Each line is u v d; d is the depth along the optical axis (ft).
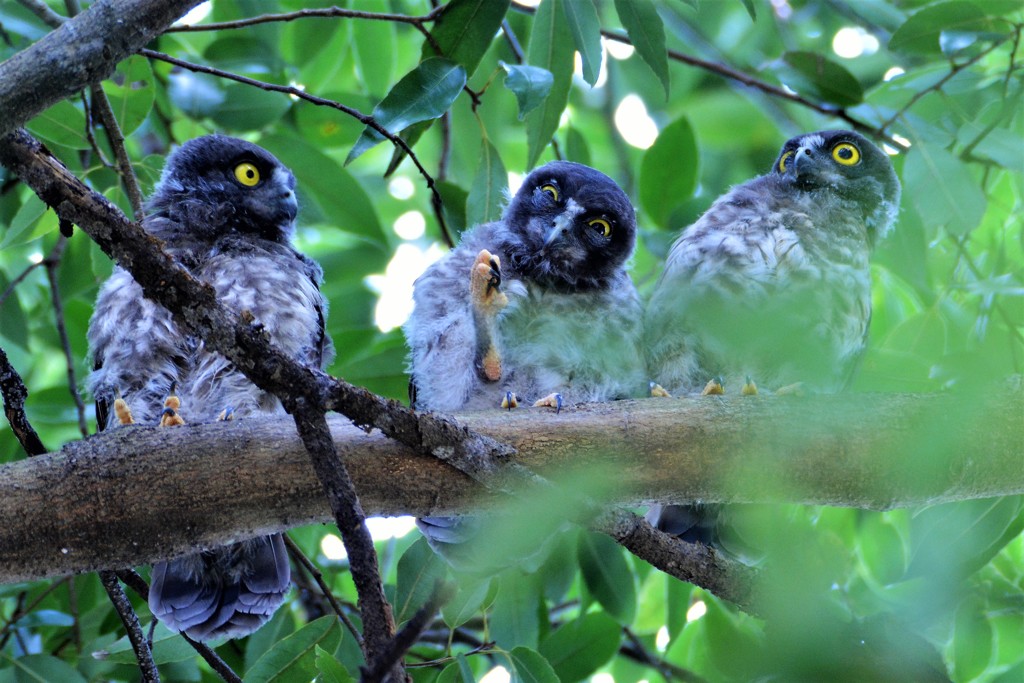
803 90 35.55
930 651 21.67
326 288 44.21
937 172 28.12
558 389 31.40
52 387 36.52
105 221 19.25
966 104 33.96
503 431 23.08
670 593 32.22
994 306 23.32
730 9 51.34
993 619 30.35
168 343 29.63
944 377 23.84
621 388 32.30
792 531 18.43
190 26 27.50
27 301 42.86
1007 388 23.12
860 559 35.09
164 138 40.34
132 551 21.57
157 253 19.30
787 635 17.02
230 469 21.63
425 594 27.45
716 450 23.38
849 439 23.35
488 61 39.81
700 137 52.49
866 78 48.29
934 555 24.20
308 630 27.12
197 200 33.99
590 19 26.37
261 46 38.96
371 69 39.58
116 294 30.04
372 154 52.01
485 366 28.40
